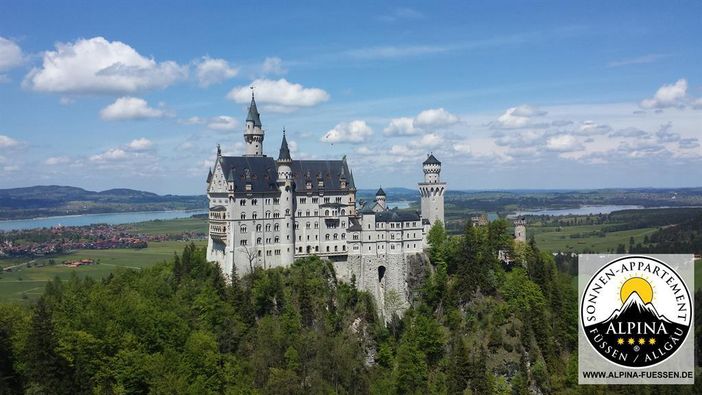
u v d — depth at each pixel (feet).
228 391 550.36
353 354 654.94
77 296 655.35
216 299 640.58
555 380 648.79
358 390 622.95
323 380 605.31
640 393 645.51
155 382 517.14
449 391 617.21
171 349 564.71
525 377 642.63
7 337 511.81
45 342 492.13
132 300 618.44
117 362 530.27
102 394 506.89
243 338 627.05
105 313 582.76
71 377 499.51
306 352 626.23
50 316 545.44
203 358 561.02
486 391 611.88
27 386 480.64
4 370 486.38
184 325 595.47
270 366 601.62
